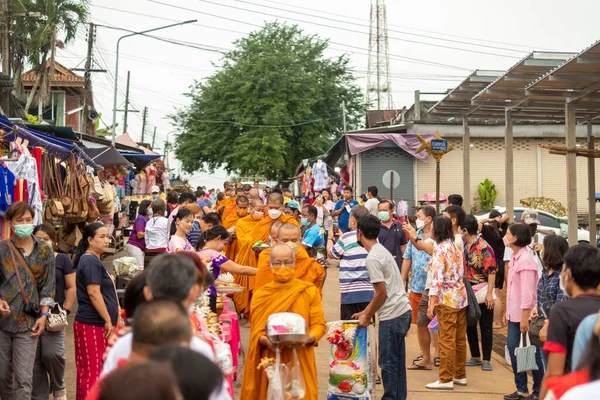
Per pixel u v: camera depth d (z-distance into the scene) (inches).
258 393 216.2
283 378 207.9
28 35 1104.2
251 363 217.0
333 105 1827.0
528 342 279.9
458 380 309.3
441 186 978.7
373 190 604.1
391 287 263.4
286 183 1825.8
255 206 410.3
